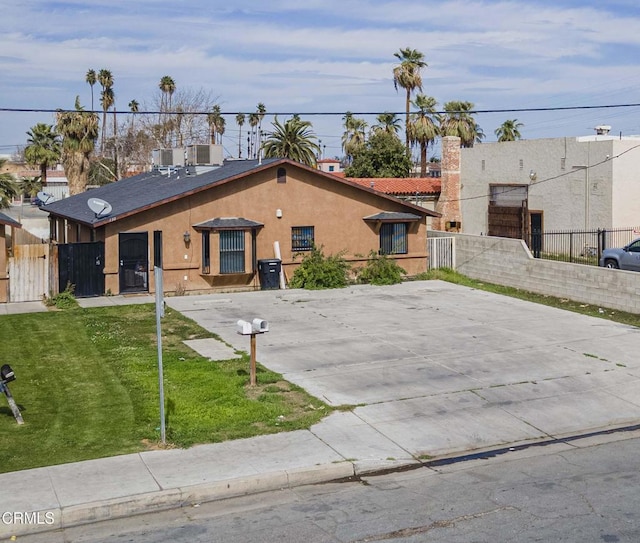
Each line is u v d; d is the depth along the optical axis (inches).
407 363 705.0
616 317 924.0
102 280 1051.9
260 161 1175.0
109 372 676.1
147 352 748.6
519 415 577.3
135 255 1063.6
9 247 1019.9
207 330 849.5
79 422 545.0
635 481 443.8
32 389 629.3
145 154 2748.5
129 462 472.1
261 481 447.2
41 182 2827.3
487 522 386.0
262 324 625.0
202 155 1343.5
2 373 543.8
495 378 660.1
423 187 1895.9
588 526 377.4
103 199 1288.1
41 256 1024.9
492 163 1711.4
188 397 599.8
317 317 914.7
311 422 550.3
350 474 470.3
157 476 450.3
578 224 1483.8
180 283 1082.7
